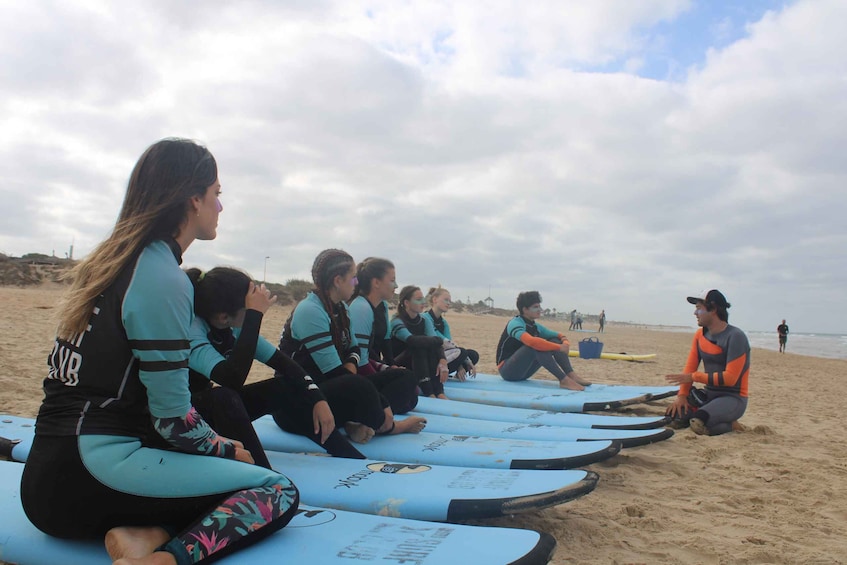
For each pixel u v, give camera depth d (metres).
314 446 3.63
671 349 23.78
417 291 6.03
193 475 1.96
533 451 3.63
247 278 2.85
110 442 1.91
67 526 1.97
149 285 1.88
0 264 28.56
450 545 2.11
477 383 7.45
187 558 1.83
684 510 3.31
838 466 4.38
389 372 4.57
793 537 2.95
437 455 3.56
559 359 7.27
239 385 2.70
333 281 3.77
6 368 6.32
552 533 2.88
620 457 4.43
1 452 3.42
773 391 9.79
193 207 2.06
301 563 1.94
